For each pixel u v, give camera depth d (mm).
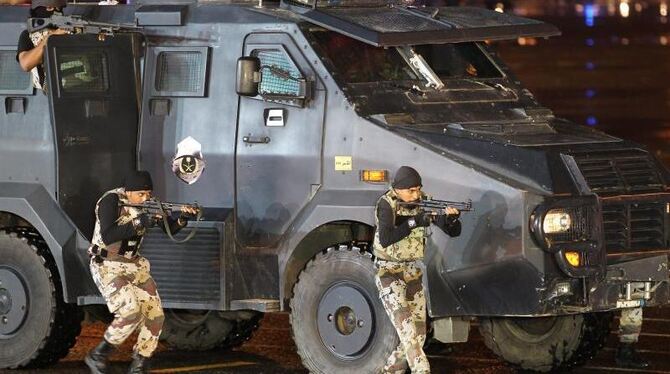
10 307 41000
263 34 38562
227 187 39000
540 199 34688
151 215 35906
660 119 106812
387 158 36562
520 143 36062
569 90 128250
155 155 40000
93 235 37969
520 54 164125
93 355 36656
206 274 38531
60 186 39750
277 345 45094
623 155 36656
